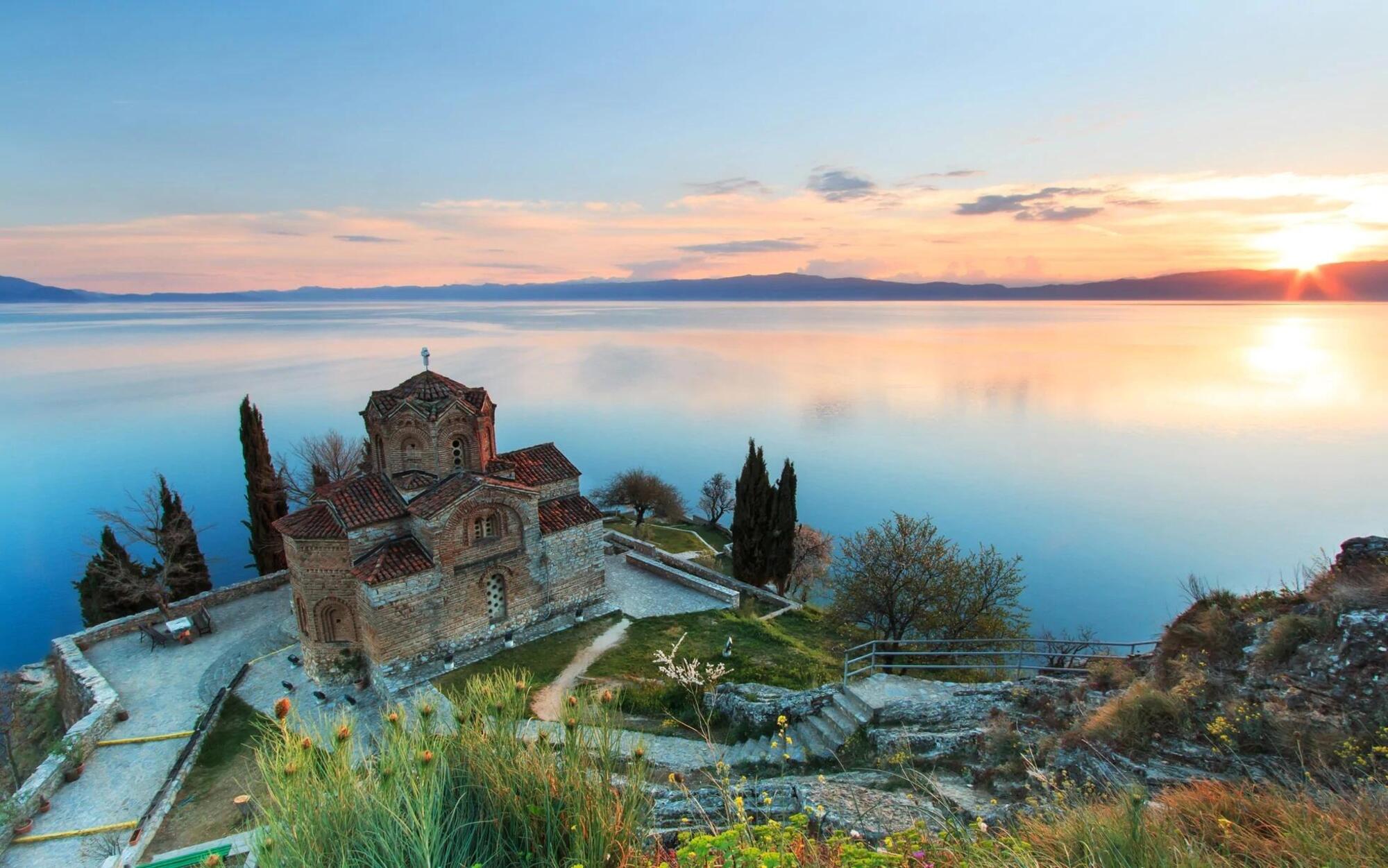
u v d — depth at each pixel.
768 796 13.38
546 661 31.64
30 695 37.88
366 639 29.78
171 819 24.12
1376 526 106.25
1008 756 15.12
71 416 161.75
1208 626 15.20
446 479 31.78
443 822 7.45
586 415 194.12
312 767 7.37
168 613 39.25
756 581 46.09
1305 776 10.94
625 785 9.48
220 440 139.62
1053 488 131.12
